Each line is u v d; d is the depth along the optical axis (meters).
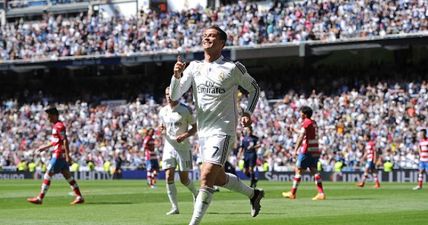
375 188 31.48
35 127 58.88
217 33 11.04
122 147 54.16
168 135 16.47
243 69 11.06
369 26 50.28
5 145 58.38
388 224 13.08
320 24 52.03
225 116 10.97
